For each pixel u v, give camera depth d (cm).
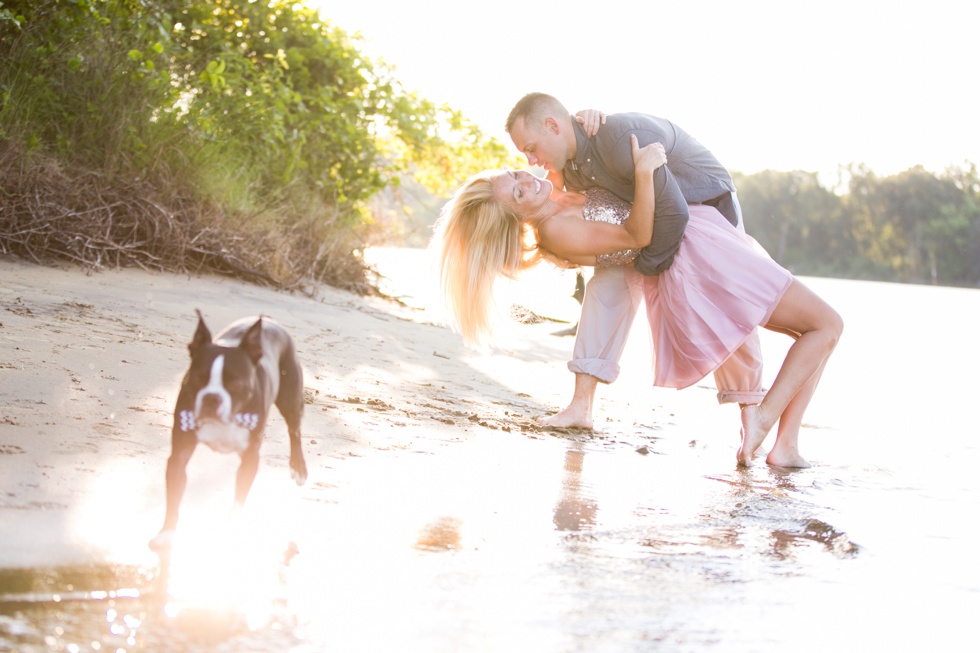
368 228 1295
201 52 1191
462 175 1451
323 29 1301
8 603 267
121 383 492
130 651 249
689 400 824
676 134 593
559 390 757
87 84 917
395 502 396
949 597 342
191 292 809
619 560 356
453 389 671
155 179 918
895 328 1920
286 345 382
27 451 377
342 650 260
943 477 568
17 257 787
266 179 1112
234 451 332
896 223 9369
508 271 609
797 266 9681
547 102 575
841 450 648
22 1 901
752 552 381
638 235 565
